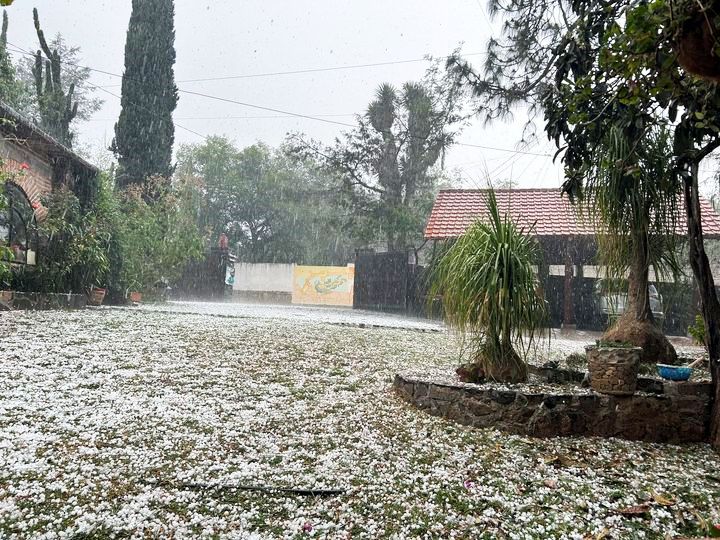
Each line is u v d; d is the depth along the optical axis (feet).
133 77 55.88
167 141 57.31
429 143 63.31
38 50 40.16
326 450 9.61
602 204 14.23
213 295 67.10
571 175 12.47
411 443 10.21
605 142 13.76
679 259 15.83
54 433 9.59
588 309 41.78
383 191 66.54
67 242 30.66
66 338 18.92
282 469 8.61
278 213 98.78
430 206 65.67
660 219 14.29
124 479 7.90
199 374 14.97
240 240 101.09
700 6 5.58
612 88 10.46
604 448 10.55
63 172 32.22
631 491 8.49
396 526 7.00
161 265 44.98
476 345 13.11
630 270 14.94
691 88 9.14
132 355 16.88
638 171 11.91
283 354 18.94
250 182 98.89
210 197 97.60
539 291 12.72
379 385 14.94
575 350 24.16
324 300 72.18
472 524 7.16
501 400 11.41
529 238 13.17
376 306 55.16
